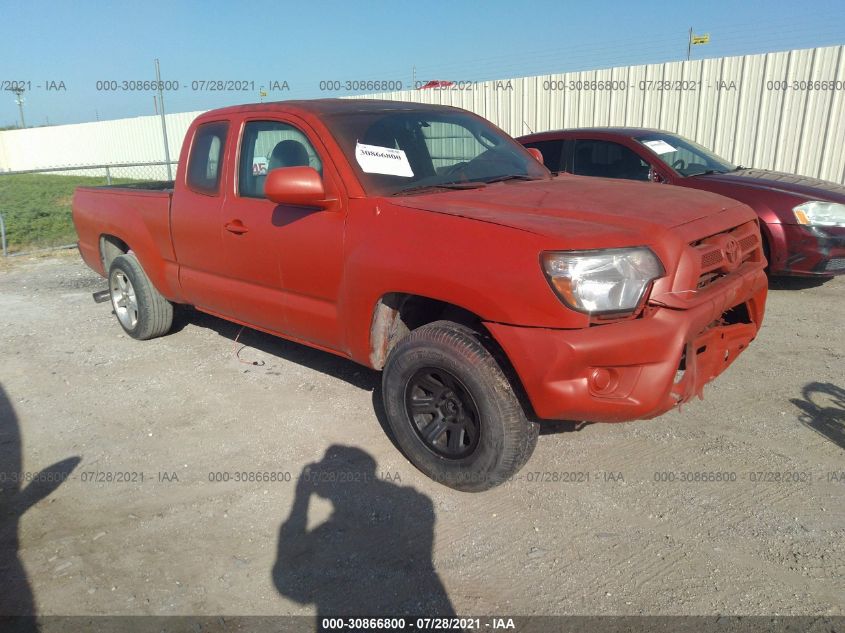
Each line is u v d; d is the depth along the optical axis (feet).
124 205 18.22
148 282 18.39
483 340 10.43
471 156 14.37
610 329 9.20
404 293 11.43
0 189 80.69
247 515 10.80
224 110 15.34
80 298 25.05
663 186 13.05
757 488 11.03
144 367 17.39
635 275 9.31
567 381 9.36
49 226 45.78
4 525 10.73
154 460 12.61
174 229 16.26
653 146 23.36
